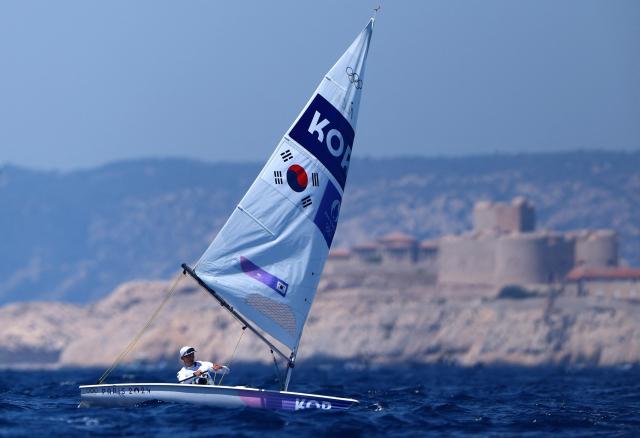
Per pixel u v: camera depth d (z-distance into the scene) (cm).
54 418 11731
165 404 12225
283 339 12069
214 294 11881
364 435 10862
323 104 12219
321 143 12194
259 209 12006
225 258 11906
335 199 12294
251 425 11031
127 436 10444
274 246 12038
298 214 12112
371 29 12400
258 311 11956
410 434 11169
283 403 12044
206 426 10975
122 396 12425
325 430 10912
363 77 12400
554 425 12394
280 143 12100
